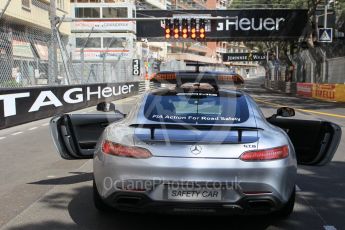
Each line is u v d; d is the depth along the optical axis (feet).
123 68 122.72
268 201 14.06
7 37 61.11
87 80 95.30
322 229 15.93
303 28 142.92
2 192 20.56
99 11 225.76
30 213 17.46
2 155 30.17
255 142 14.16
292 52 166.81
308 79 141.28
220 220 16.87
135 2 242.99
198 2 393.09
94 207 18.22
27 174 24.38
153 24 146.30
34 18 123.75
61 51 73.26
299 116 59.00
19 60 65.87
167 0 337.11
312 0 119.44
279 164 14.15
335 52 129.70
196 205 13.78
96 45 218.79
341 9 132.05
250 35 144.56
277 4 147.43
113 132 15.14
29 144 34.94
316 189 21.57
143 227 16.05
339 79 109.50
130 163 13.98
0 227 15.89
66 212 17.58
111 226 16.10
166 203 13.83
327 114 63.00
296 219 16.99
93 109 67.77
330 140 17.84
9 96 44.98
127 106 63.57
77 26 219.82
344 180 23.48
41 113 52.42
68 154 19.03
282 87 168.86
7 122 44.45
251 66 516.73
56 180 22.95
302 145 18.98
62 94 59.82
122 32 219.00
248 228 16.03
